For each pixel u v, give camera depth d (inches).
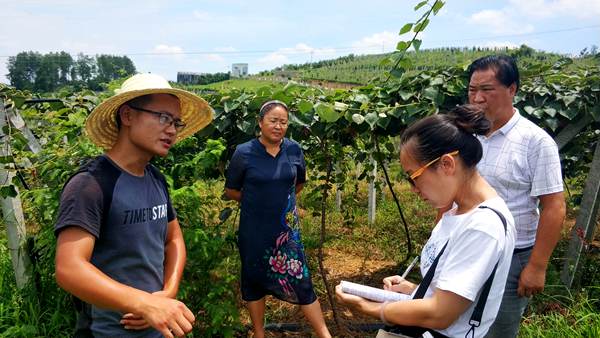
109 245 64.9
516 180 87.0
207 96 144.6
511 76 85.3
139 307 55.8
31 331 113.3
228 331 127.0
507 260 54.4
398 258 211.5
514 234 55.2
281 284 128.1
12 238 125.3
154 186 73.7
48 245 117.3
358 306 61.9
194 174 129.3
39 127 147.4
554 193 83.5
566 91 141.8
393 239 235.0
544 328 131.4
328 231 251.3
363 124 148.1
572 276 154.2
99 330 67.0
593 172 149.6
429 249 60.3
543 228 84.1
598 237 236.4
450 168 54.6
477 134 56.1
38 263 127.5
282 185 126.8
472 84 88.7
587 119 142.6
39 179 130.0
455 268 52.7
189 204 125.9
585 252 157.3
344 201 286.5
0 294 126.9
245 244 127.1
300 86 147.1
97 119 70.2
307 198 199.2
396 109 143.0
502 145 88.4
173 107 69.1
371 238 239.5
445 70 144.5
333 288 183.2
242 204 128.2
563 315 134.1
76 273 56.6
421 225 254.4
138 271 68.1
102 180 64.0
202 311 131.7
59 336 116.4
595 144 186.5
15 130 118.0
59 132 129.4
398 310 56.5
